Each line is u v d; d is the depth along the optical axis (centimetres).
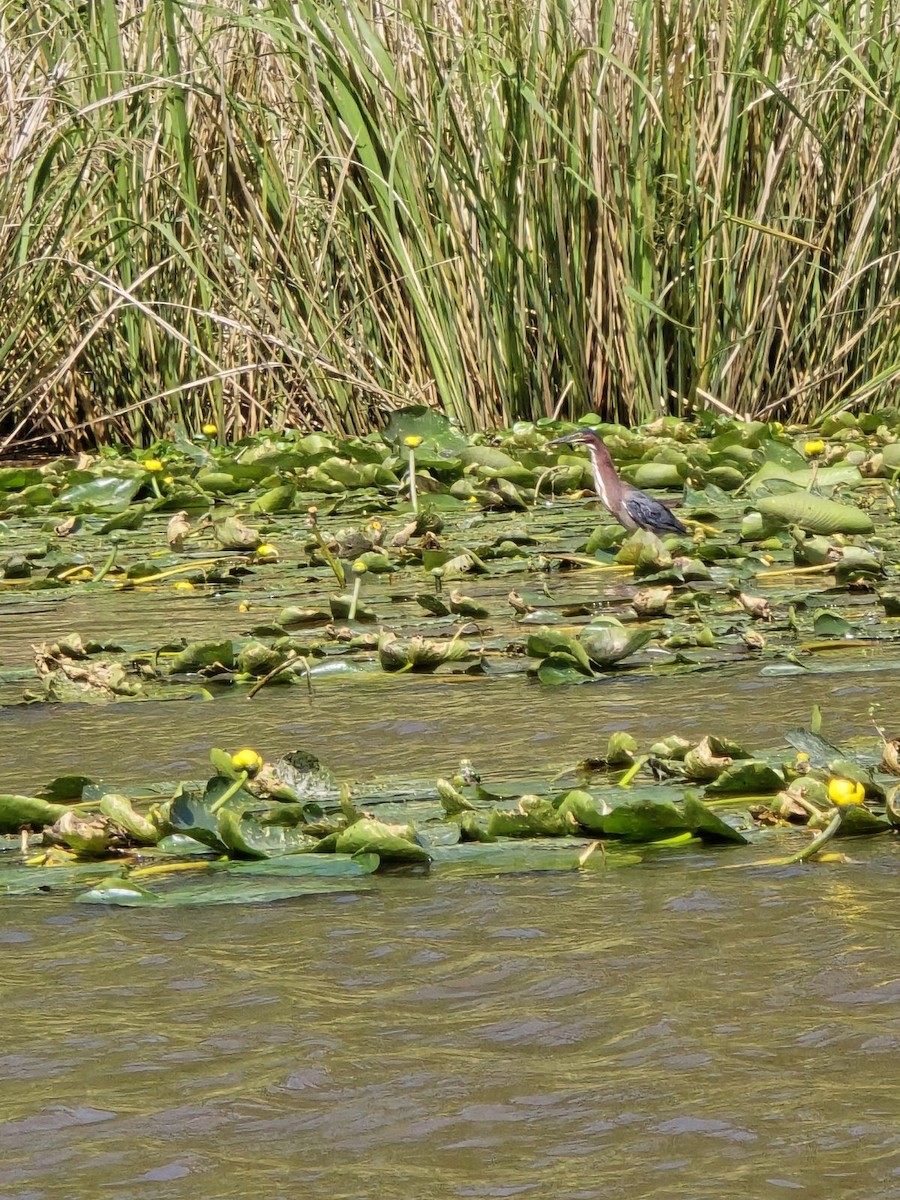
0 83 2534
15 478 2411
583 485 2253
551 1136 556
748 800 929
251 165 2575
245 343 2689
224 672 1313
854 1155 534
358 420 2650
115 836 889
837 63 2344
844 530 1767
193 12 2606
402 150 2442
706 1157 537
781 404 2609
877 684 1179
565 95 2367
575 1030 638
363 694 1238
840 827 866
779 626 1398
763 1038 622
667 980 679
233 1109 584
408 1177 532
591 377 2584
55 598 1677
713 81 2438
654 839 873
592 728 1102
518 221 2497
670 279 2542
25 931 771
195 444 2595
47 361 2686
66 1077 615
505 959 710
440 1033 641
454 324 2517
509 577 1688
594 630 1325
